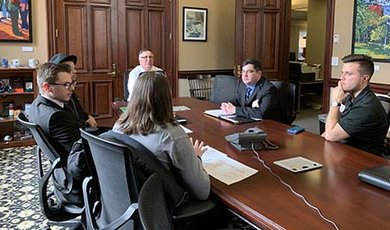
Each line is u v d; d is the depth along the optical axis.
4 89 4.97
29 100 5.24
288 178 1.75
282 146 2.28
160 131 1.56
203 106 3.76
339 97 2.51
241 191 1.60
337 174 1.79
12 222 2.85
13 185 3.59
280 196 1.54
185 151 1.57
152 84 1.58
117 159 1.37
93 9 5.69
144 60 4.38
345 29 5.74
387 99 2.90
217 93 4.27
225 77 4.24
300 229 1.27
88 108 5.82
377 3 5.29
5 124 5.11
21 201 3.23
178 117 3.08
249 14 6.38
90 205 1.72
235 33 6.42
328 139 2.42
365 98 2.38
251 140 2.23
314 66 8.68
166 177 1.50
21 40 5.15
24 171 3.99
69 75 2.43
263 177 1.76
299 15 10.52
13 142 4.89
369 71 2.38
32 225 2.81
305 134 2.59
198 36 6.91
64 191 2.14
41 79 2.36
